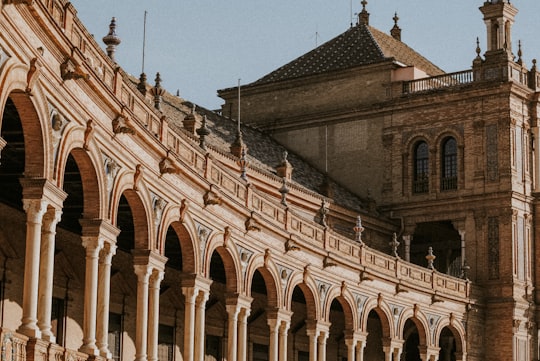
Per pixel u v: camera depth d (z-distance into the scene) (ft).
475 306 244.63
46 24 90.33
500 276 248.32
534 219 256.32
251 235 163.02
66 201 124.67
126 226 138.51
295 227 180.45
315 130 270.67
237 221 157.58
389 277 210.79
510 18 258.37
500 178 250.57
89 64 101.96
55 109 96.94
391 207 261.44
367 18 293.64
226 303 158.20
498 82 251.80
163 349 164.96
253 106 278.67
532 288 253.24
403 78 264.31
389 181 262.67
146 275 125.49
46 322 96.84
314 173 263.70
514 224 249.55
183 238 140.97
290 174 233.35
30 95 89.56
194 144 141.38
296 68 279.69
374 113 265.54
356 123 267.59
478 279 250.37
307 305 187.73
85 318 109.09
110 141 112.37
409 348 253.24
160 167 128.47
